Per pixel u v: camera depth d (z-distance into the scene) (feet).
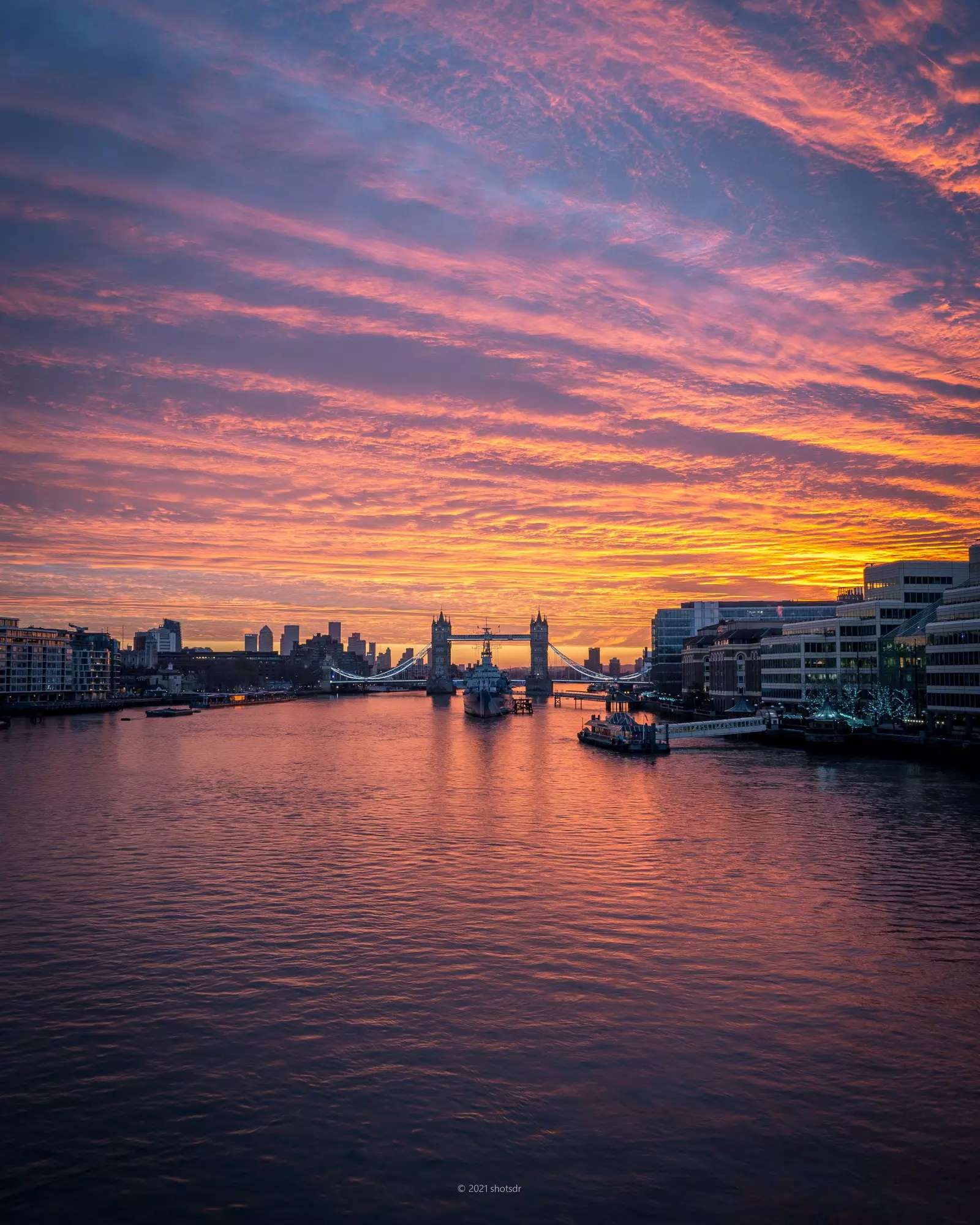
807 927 198.90
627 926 200.03
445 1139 116.98
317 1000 159.02
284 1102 125.49
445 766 559.38
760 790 410.93
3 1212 103.30
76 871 255.50
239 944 189.06
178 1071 134.10
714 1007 155.63
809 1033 145.59
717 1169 110.93
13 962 178.91
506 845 291.58
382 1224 101.71
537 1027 148.15
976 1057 137.90
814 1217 102.58
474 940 190.80
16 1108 124.16
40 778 487.20
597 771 515.91
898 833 301.43
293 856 275.39
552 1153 114.11
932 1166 111.14
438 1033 146.10
